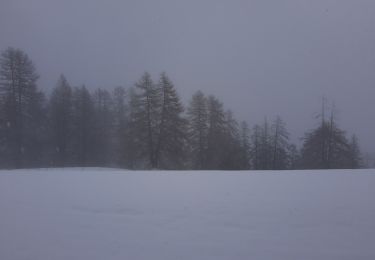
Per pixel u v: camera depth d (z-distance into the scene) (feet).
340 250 16.93
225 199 25.08
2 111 111.75
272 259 16.33
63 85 129.59
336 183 30.89
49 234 19.71
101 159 138.31
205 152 125.29
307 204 23.26
